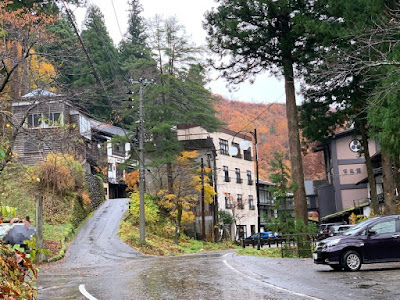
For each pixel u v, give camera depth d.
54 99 17.22
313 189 69.31
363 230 14.05
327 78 14.87
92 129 20.11
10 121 15.88
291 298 8.88
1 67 16.30
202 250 37.34
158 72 41.19
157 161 38.75
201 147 52.41
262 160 81.19
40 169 33.19
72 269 18.80
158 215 41.38
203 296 9.52
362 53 15.57
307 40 22.62
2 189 30.77
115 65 47.78
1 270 5.74
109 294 10.31
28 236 12.02
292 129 25.45
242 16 23.69
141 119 31.50
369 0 17.19
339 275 12.70
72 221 34.44
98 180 48.09
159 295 9.87
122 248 28.67
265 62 24.89
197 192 46.94
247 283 11.45
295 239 22.98
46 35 17.50
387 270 13.65
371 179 29.02
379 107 15.29
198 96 40.59
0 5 16.50
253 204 64.12
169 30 39.53
